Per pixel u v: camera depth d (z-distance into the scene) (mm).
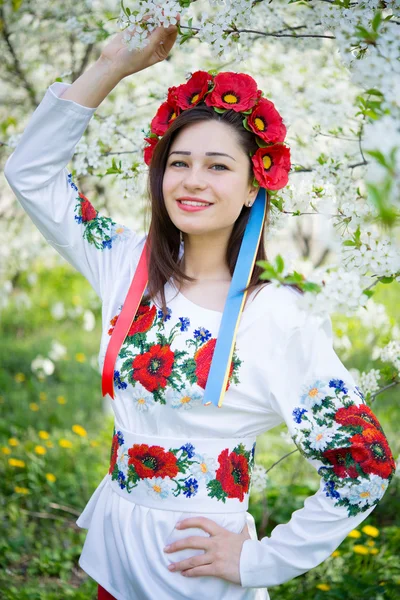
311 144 2619
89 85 1871
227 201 1706
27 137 1872
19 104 4684
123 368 1761
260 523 3457
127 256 1942
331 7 1948
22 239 5980
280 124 1735
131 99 3857
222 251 1816
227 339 1666
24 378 5965
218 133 1702
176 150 1726
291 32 2613
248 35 2473
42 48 4410
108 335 1842
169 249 1844
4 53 4379
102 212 4910
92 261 1968
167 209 1756
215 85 1715
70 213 1942
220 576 1636
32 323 7805
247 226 1796
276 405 1674
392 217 1101
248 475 1752
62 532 3484
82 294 8758
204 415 1678
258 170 1723
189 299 1784
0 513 3582
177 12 1822
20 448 4234
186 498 1673
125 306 1810
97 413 5137
